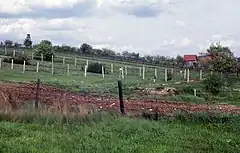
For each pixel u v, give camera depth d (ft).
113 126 42.16
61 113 45.24
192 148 35.37
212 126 45.52
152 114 49.42
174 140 38.04
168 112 53.52
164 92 98.63
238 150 35.04
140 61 275.39
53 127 41.39
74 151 32.04
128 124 42.75
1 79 102.27
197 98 90.58
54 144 34.19
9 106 46.96
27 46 314.96
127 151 32.99
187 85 111.45
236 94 100.94
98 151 32.24
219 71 173.88
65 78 128.57
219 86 103.55
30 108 46.55
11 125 40.27
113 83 113.19
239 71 171.32
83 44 334.85
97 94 81.35
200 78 141.08
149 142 36.73
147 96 88.89
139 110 56.29
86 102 61.36
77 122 44.34
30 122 43.62
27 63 175.73
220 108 65.87
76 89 89.92
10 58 173.88
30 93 68.59
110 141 36.17
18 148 31.58
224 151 34.83
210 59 185.06
